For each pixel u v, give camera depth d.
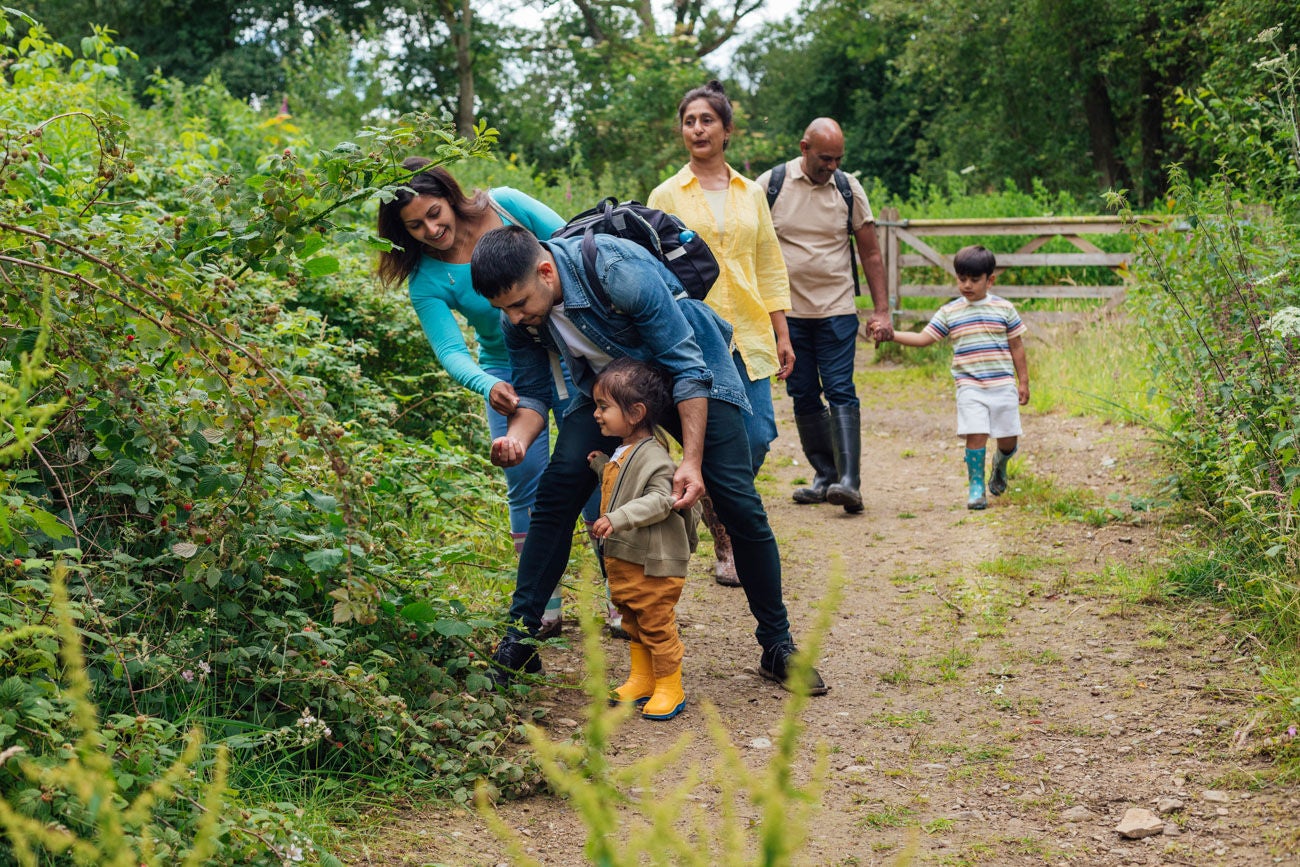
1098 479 6.42
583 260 3.60
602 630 4.52
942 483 7.00
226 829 2.34
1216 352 5.02
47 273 2.90
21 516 2.67
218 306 3.02
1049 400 8.30
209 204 3.29
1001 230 11.42
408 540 3.99
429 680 3.46
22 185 3.22
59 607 1.69
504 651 3.75
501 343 4.31
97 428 3.14
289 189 3.29
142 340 2.95
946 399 9.46
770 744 3.53
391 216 4.01
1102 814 3.01
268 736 2.88
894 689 3.99
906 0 24.61
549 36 27.95
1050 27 21.73
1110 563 4.99
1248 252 5.14
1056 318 10.98
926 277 13.39
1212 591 4.45
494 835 2.92
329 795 2.95
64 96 5.76
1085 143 24.66
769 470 7.66
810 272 6.27
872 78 38.38
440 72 28.36
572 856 2.82
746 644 4.48
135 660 2.80
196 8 29.09
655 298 3.57
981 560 5.30
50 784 2.13
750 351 4.83
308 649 3.14
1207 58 17.11
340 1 28.69
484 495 5.23
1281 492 4.23
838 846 2.90
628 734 3.59
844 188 6.29
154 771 2.40
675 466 3.67
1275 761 3.15
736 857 1.52
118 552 3.00
